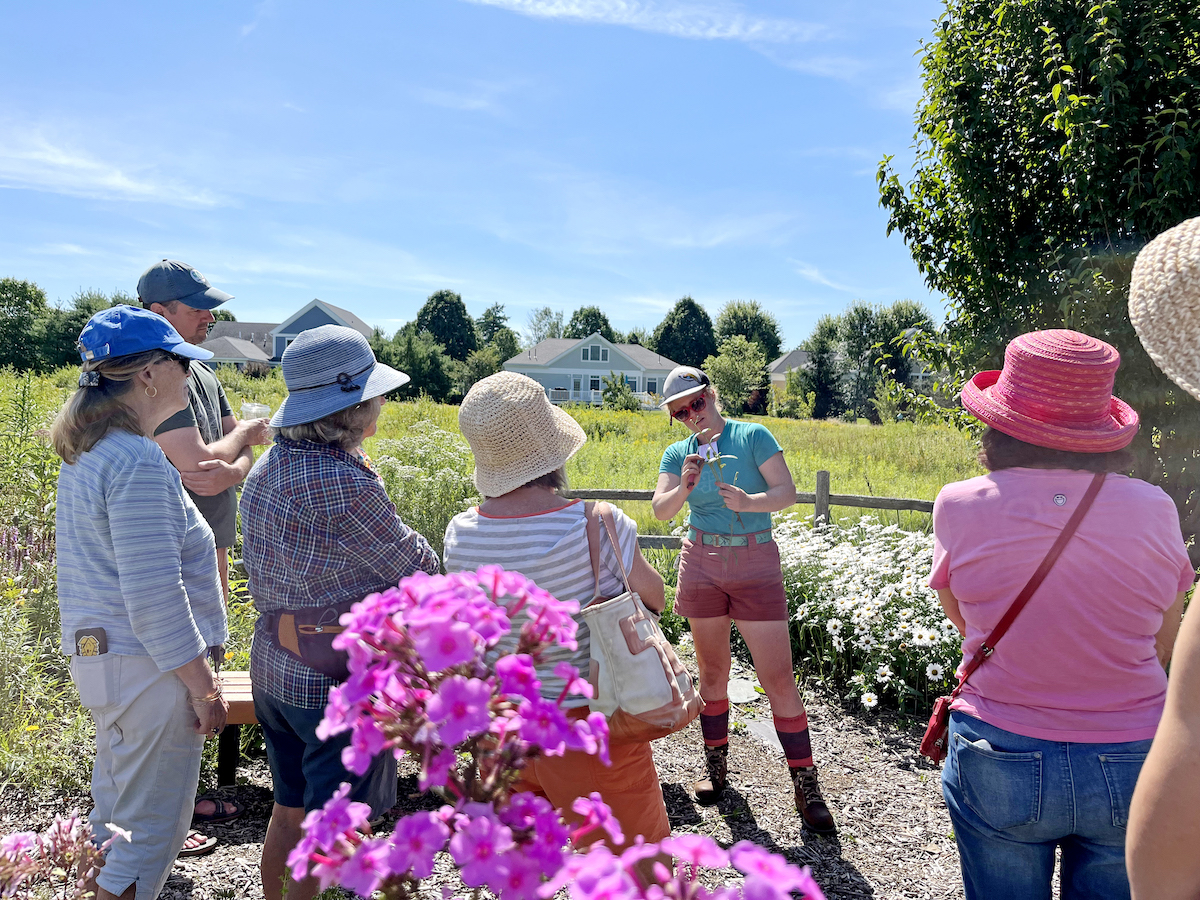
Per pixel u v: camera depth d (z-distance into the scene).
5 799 2.97
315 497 2.03
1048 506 1.61
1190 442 5.44
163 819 2.05
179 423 2.97
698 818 3.33
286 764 2.21
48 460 5.57
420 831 0.85
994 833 1.61
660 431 22.03
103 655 1.98
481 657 0.91
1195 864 0.96
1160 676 1.58
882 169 6.82
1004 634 1.61
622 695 1.88
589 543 2.00
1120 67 5.30
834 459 15.08
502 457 2.01
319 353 2.13
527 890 0.86
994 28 6.10
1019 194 6.29
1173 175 5.22
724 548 3.30
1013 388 1.73
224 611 2.29
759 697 4.65
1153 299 1.11
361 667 0.91
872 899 2.79
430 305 83.88
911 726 4.28
